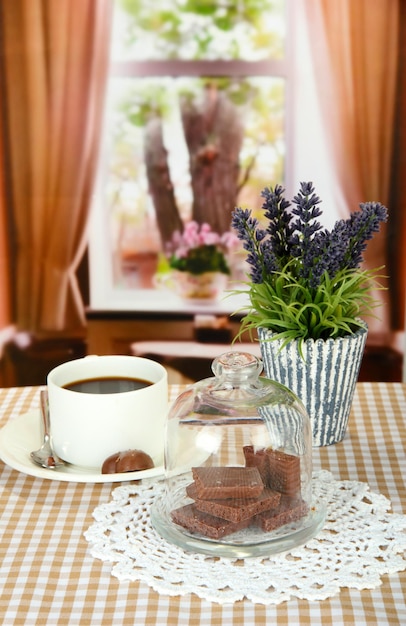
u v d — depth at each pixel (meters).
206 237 2.57
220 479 0.74
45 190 2.52
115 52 2.45
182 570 0.70
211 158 2.52
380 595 0.67
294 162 2.52
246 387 0.81
